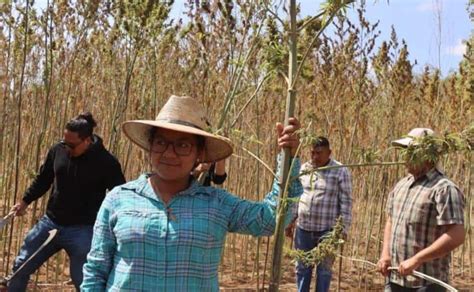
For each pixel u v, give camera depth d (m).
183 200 2.38
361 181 8.19
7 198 6.75
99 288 2.41
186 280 2.30
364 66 7.08
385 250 4.07
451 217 3.56
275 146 7.20
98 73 7.28
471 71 6.97
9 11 5.88
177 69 6.99
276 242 2.41
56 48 6.27
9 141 7.32
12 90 6.79
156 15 5.30
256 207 2.44
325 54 7.25
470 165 7.54
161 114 2.47
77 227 4.67
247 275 7.39
